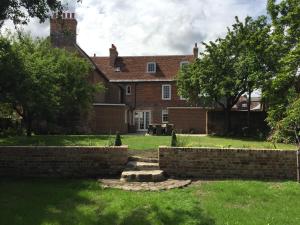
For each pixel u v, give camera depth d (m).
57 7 13.23
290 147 18.97
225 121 38.12
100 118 42.84
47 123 37.38
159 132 39.00
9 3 12.40
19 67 23.95
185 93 38.97
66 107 35.22
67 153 14.59
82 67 35.66
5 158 14.58
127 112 47.81
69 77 34.47
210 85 35.97
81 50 43.09
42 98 26.62
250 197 11.93
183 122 46.19
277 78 27.72
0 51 23.45
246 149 14.49
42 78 26.77
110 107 43.03
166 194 11.87
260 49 33.19
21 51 26.81
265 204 11.39
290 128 16.53
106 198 11.48
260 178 14.41
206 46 36.22
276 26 31.11
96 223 9.71
